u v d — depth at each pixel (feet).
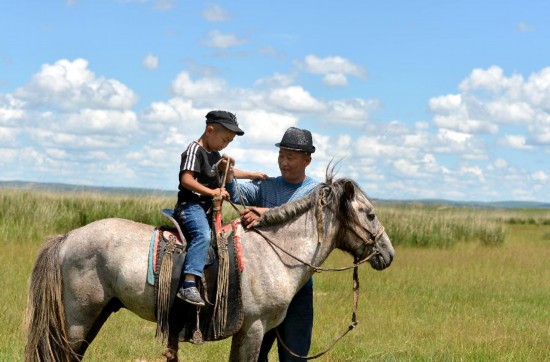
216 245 19.72
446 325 34.99
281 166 22.08
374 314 37.58
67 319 19.60
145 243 19.74
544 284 52.03
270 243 20.40
